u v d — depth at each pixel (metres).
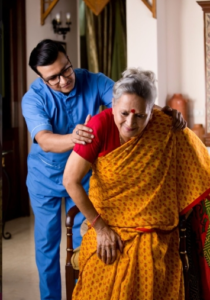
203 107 5.24
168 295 1.91
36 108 2.47
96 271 1.93
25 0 5.29
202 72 5.23
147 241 1.87
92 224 1.89
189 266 2.12
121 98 1.68
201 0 5.16
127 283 1.82
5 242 4.34
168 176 1.88
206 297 2.17
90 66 5.98
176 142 1.89
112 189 1.86
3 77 5.19
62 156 2.60
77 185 1.85
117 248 1.90
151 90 1.69
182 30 5.24
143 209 1.86
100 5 4.52
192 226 2.14
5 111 5.22
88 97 2.58
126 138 1.78
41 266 2.70
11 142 5.26
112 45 5.97
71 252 2.20
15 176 5.32
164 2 5.18
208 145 5.08
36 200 2.68
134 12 4.88
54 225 2.69
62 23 5.89
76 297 1.99
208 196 2.05
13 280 3.39
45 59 2.30
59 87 2.41
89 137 1.79
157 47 4.84
